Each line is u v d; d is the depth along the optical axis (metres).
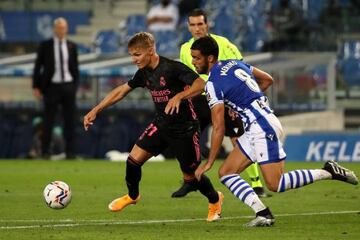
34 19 80.69
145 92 66.50
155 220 28.98
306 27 74.06
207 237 24.53
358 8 75.62
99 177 46.25
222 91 26.09
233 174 26.58
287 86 67.00
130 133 65.19
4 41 79.50
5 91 69.19
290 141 59.69
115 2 82.62
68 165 54.94
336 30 74.44
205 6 76.00
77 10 82.06
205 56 26.48
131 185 28.94
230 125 32.47
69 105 59.06
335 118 66.50
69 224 27.86
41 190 39.28
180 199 35.53
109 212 31.27
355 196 36.56
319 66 67.81
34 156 63.59
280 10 74.75
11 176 46.75
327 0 75.75
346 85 73.44
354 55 74.06
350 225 27.30
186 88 27.91
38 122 63.94
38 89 58.91
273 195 37.06
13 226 27.31
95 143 65.19
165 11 75.81
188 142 28.23
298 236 24.66
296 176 26.83
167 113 26.86
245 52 71.69
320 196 36.62
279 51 72.00
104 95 67.56
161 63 27.89
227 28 74.44
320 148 59.38
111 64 67.06
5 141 65.81
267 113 26.39
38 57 58.41
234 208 32.44
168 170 51.03
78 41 80.19
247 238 24.30
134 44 27.78
